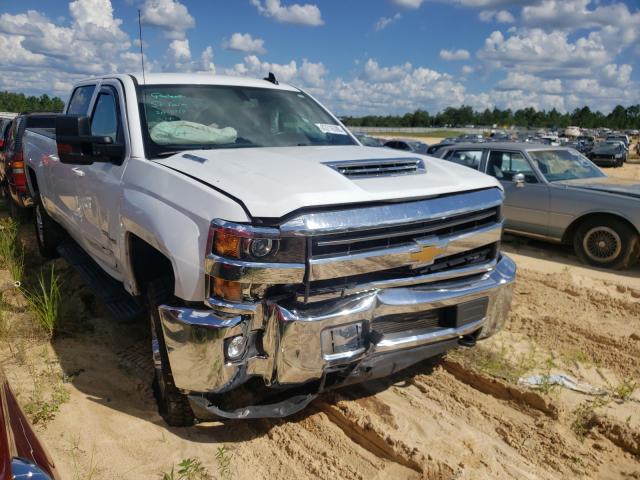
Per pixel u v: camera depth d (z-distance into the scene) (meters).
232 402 3.28
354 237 2.83
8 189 9.10
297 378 2.82
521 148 8.75
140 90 4.11
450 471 2.94
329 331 2.84
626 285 6.65
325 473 2.96
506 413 3.60
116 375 3.92
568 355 4.48
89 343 4.41
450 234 3.23
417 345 3.20
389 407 3.55
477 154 9.26
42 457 1.63
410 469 3.00
